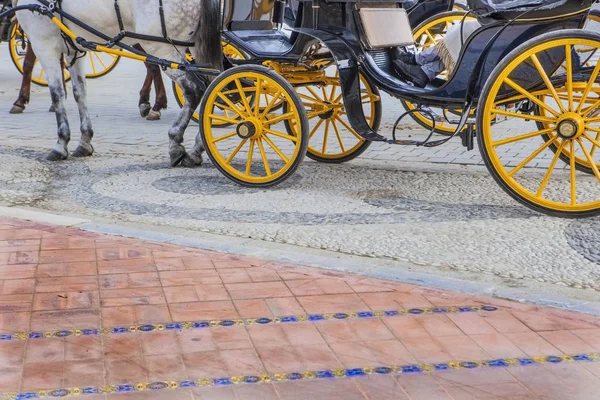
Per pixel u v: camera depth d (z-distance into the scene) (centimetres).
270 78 744
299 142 748
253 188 778
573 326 459
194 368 414
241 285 524
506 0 656
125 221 681
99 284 527
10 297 506
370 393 388
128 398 384
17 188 786
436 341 442
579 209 646
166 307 490
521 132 998
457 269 555
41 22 855
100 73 1522
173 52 808
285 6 835
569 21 650
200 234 643
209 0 780
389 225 654
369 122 858
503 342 440
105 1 804
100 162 895
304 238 624
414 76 742
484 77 677
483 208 699
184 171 853
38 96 1402
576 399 382
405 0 782
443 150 938
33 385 396
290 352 431
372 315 476
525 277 538
